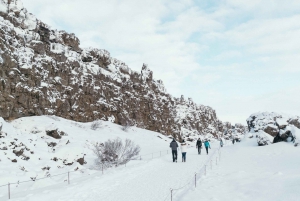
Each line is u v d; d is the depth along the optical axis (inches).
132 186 462.9
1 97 994.7
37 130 994.7
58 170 744.3
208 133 3986.2
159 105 2551.7
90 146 1074.1
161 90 2741.1
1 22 1090.7
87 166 831.1
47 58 1342.3
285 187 348.5
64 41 1678.2
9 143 757.3
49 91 1311.5
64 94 1433.3
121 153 876.6
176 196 384.8
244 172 513.7
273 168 563.8
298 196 299.1
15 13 1253.7
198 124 3791.8
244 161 747.4
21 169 673.6
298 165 575.5
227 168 613.6
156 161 808.9
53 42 1497.3
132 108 2108.8
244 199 328.2
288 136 1165.7
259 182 402.9
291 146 1031.6
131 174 580.7
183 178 523.8
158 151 1334.9
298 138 1045.2
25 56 1182.9
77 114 1503.4
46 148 880.9
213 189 391.5
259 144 1266.0
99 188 446.3
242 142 1542.8
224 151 1172.5
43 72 1286.9
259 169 565.0
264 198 319.6
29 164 727.1
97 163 837.2
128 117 1969.7
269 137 1259.8
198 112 4082.2
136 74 2343.8
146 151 1302.9
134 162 799.1
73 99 1487.5
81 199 381.4
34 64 1224.8
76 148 860.6
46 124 1047.6
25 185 581.9
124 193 413.7
